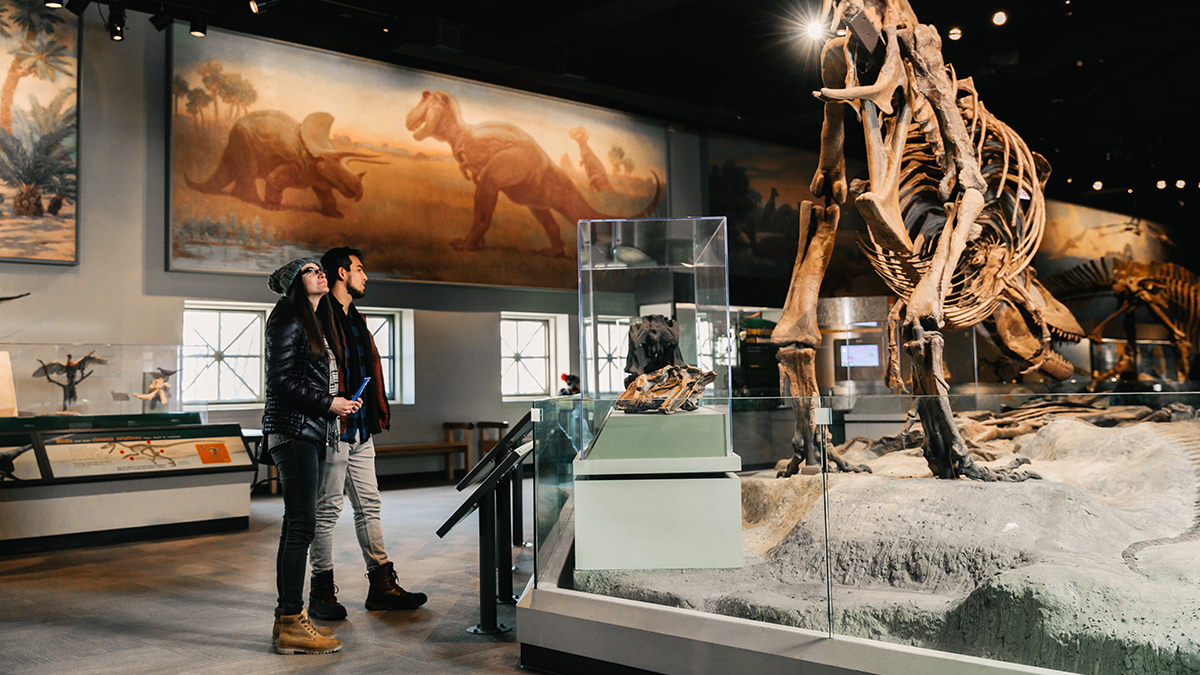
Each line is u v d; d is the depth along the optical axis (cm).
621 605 303
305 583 507
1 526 625
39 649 368
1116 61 1302
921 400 296
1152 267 1560
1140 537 251
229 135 1005
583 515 321
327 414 347
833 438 275
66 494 657
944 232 519
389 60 1130
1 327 891
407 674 327
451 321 1236
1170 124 1434
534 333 1383
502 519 441
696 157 1460
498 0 1121
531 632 329
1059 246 1628
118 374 762
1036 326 965
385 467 1165
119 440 708
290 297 357
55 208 910
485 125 1208
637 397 334
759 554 288
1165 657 210
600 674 304
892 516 263
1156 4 1098
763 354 1437
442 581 502
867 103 505
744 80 1428
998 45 1182
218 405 1100
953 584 247
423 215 1144
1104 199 1705
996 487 270
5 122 888
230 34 1010
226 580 522
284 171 1039
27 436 668
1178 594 220
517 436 451
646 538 312
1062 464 298
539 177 1258
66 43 922
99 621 418
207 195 989
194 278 1011
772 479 288
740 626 271
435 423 1213
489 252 1201
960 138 539
